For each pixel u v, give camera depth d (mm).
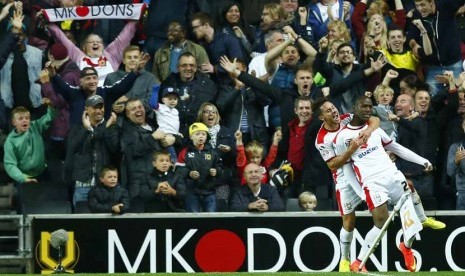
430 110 42312
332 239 38906
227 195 40062
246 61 44906
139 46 45656
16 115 40969
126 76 41594
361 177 33344
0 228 41031
